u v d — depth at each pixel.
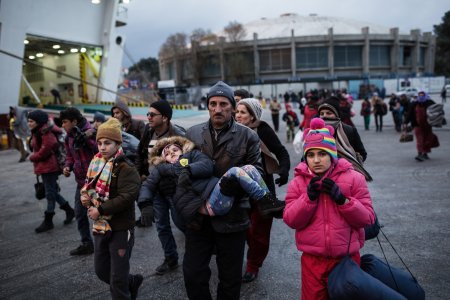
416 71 86.50
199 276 2.68
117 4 27.88
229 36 79.31
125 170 2.84
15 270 4.27
